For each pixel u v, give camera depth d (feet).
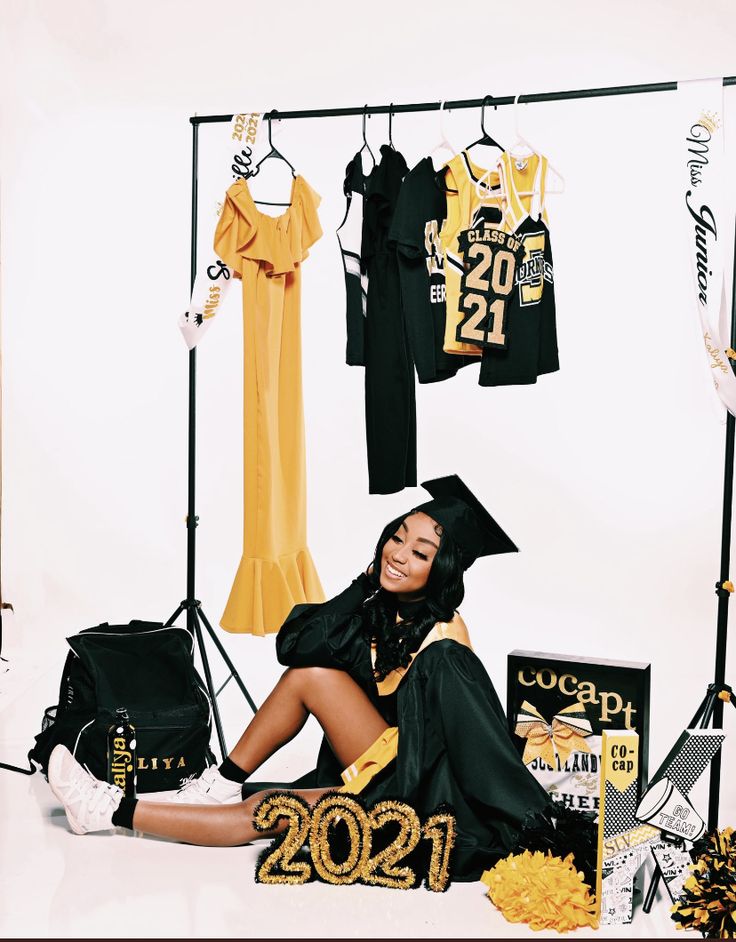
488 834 8.56
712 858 7.98
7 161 14.87
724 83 9.14
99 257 16.46
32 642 14.74
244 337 11.15
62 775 9.14
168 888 8.30
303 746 11.44
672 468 16.21
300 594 11.69
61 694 10.39
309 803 8.65
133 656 10.51
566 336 16.33
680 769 8.11
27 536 15.26
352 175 11.07
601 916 7.86
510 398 16.58
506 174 10.43
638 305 16.06
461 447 16.61
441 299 10.86
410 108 10.53
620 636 14.34
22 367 15.40
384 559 9.00
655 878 8.27
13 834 9.25
